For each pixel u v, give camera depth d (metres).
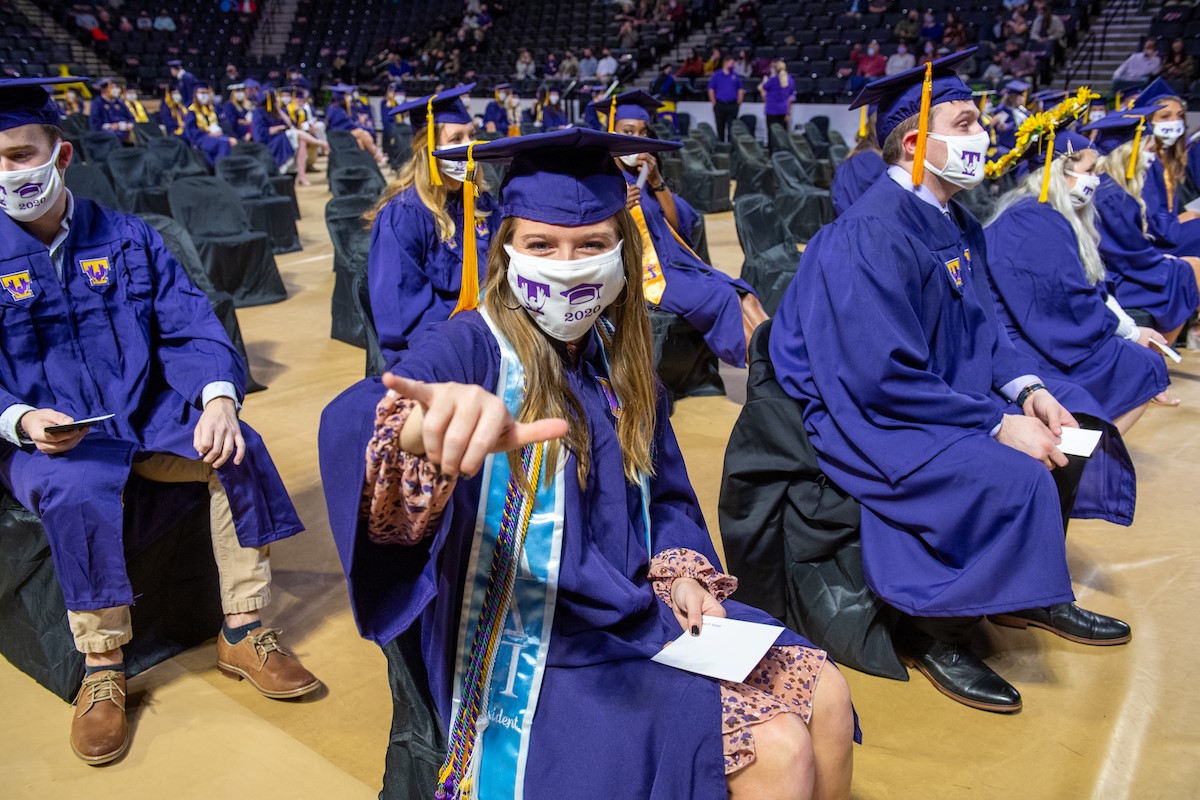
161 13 26.94
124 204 8.61
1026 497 2.34
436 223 3.54
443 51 23.59
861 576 2.64
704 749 1.46
